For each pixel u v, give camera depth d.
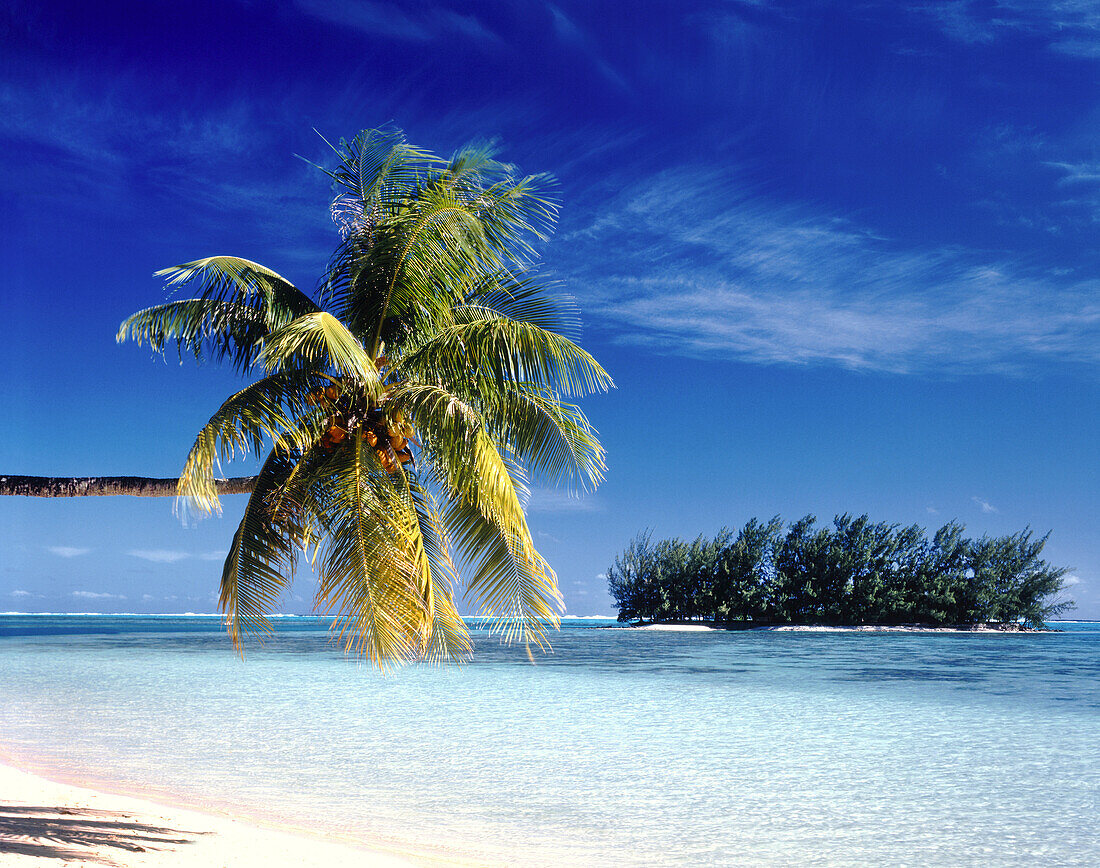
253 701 22.58
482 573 8.94
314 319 7.50
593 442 8.91
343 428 8.76
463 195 9.95
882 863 8.69
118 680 27.81
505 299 10.12
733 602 93.94
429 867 7.80
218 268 9.32
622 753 15.29
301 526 8.25
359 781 12.55
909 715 20.86
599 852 8.95
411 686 27.12
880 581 91.38
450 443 7.94
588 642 65.06
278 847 7.98
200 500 7.52
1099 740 17.12
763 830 10.00
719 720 19.83
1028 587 93.56
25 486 8.67
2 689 24.86
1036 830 10.09
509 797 11.63
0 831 7.02
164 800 10.73
